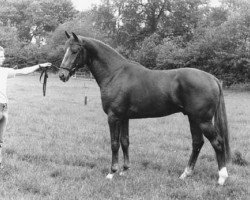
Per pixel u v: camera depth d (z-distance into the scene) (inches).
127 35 2314.2
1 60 247.6
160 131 438.6
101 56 259.0
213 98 232.2
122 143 262.2
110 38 2262.6
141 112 249.8
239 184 239.6
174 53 1790.1
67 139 371.6
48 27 3198.8
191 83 233.3
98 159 299.9
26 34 3253.0
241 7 1707.7
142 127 463.5
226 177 238.2
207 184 241.0
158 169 280.1
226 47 1660.9
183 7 2181.3
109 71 256.5
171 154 321.4
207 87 231.6
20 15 3245.6
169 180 246.2
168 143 368.5
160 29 2253.9
